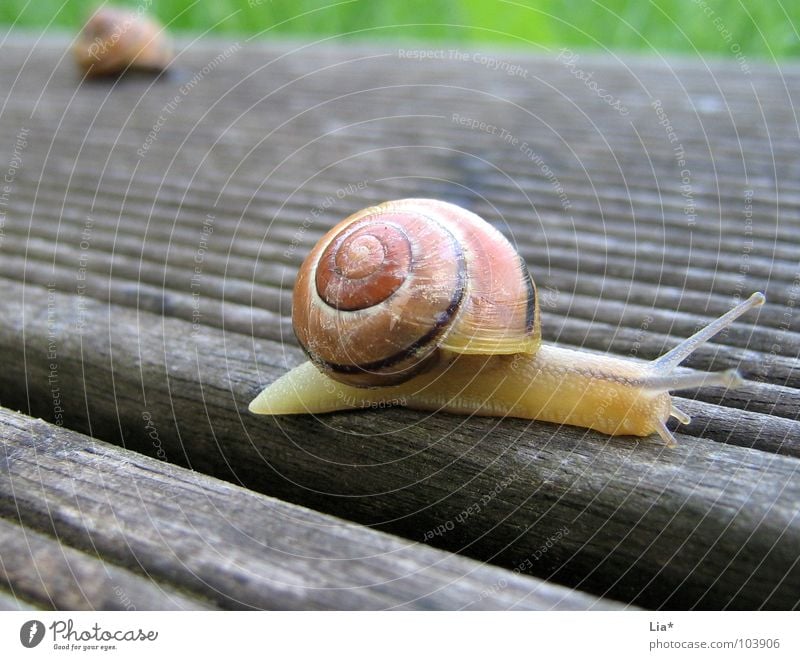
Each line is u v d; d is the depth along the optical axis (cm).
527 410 9
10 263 12
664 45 27
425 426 9
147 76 23
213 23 30
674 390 9
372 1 30
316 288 10
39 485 8
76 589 7
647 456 9
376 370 10
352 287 10
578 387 9
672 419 9
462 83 21
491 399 10
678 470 9
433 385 10
